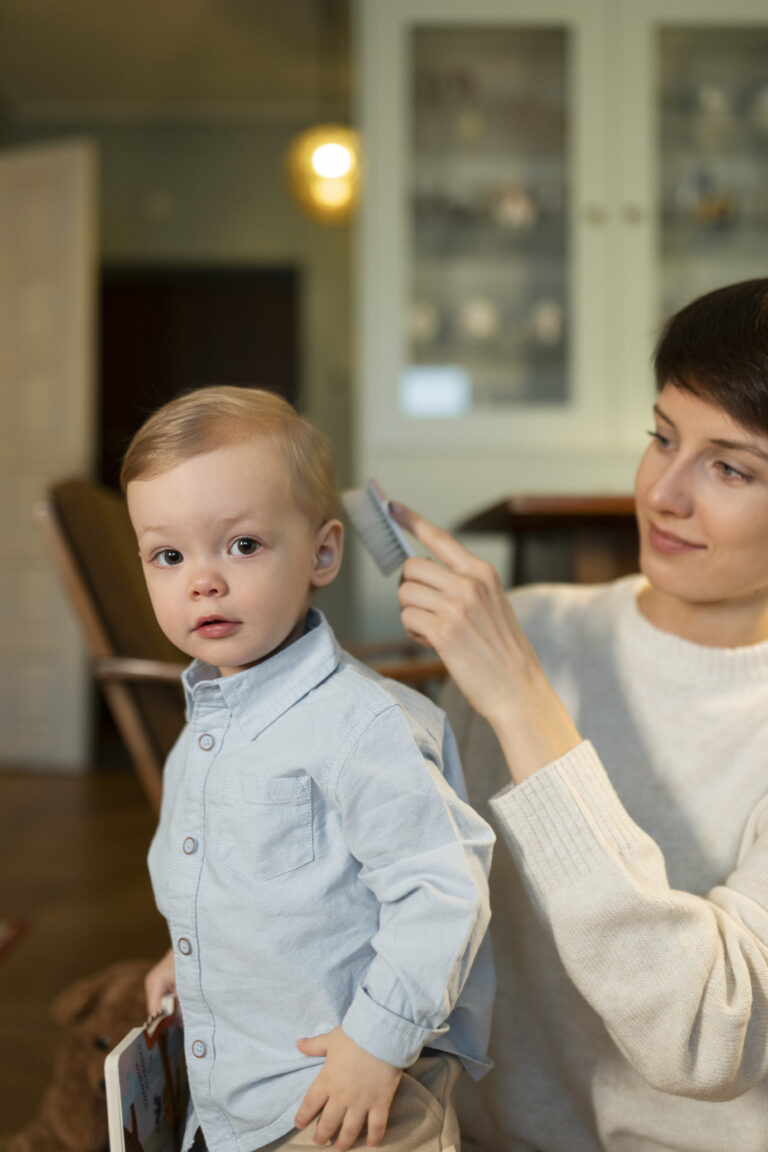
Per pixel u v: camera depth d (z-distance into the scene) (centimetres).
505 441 330
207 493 69
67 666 406
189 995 71
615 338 333
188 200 514
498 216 336
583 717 84
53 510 143
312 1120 65
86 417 399
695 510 73
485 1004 72
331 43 438
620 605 86
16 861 279
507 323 339
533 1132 79
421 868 65
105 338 532
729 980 63
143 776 143
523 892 80
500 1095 80
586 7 329
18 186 407
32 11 410
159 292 530
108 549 148
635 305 333
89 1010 101
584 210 332
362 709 69
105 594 145
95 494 156
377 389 328
